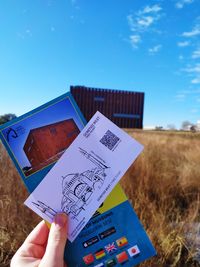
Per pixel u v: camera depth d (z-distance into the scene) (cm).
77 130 104
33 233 111
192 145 891
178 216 277
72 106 106
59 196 97
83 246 99
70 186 98
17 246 234
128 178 364
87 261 98
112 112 4044
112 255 99
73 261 98
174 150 698
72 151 99
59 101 106
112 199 102
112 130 101
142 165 401
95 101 3975
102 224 100
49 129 103
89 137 100
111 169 99
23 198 274
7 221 251
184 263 226
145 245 99
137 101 4125
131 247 99
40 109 104
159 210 280
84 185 98
